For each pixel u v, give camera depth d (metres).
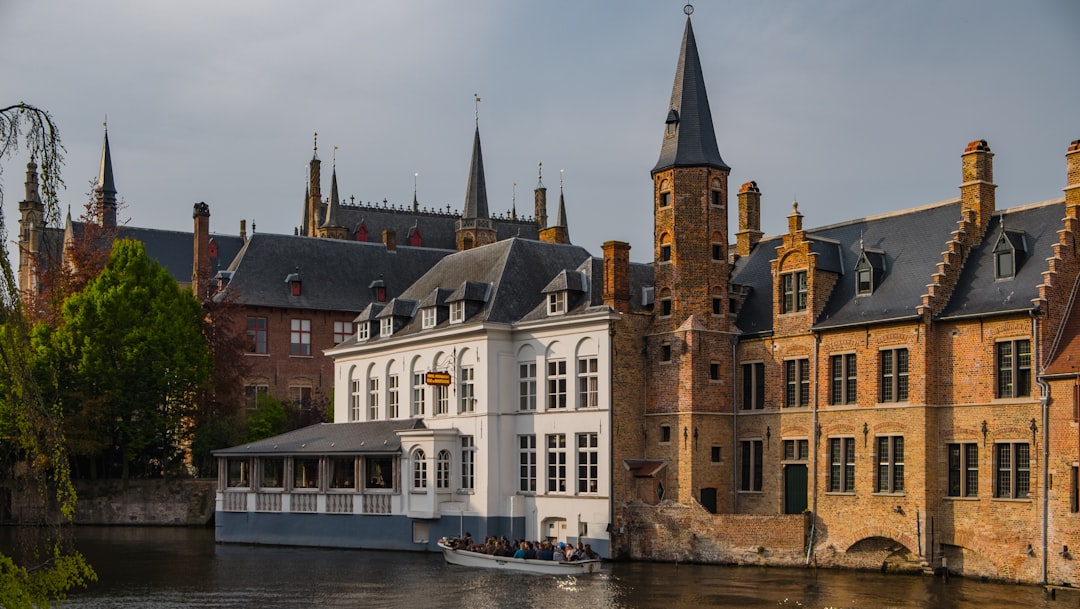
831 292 46.16
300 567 46.62
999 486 39.44
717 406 48.16
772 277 49.91
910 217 46.16
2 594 16.66
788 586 38.88
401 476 52.97
